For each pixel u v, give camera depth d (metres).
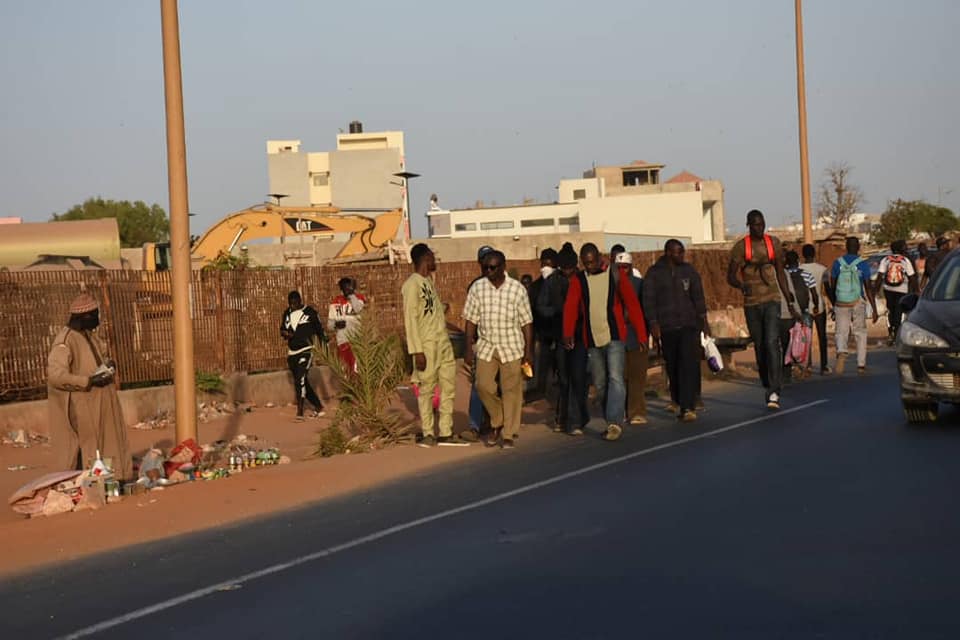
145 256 25.92
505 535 7.67
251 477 11.13
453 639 5.37
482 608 5.87
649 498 8.59
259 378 17.78
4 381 14.28
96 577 7.46
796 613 5.45
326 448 12.93
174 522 9.22
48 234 24.59
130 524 9.19
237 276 17.81
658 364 16.91
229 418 16.16
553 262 13.91
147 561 7.86
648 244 52.97
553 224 82.81
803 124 25.55
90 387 10.23
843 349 18.47
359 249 31.36
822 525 7.27
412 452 12.37
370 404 13.31
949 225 80.94
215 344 17.36
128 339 15.95
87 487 9.85
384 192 79.44
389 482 10.59
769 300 13.75
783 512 7.73
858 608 5.48
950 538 6.73
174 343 11.76
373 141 87.00
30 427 14.26
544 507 8.58
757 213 13.70
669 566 6.48
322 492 10.27
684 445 11.34
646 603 5.76
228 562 7.60
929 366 11.23
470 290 12.52
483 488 9.73
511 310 12.30
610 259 13.95
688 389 13.34
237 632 5.82
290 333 16.22
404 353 14.55
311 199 80.56
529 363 12.44
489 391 12.45
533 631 5.41
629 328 12.99
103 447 10.41
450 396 12.97
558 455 11.43
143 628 6.07
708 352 14.47
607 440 12.26
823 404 14.09
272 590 6.68
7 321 14.36
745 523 7.46
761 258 13.69
